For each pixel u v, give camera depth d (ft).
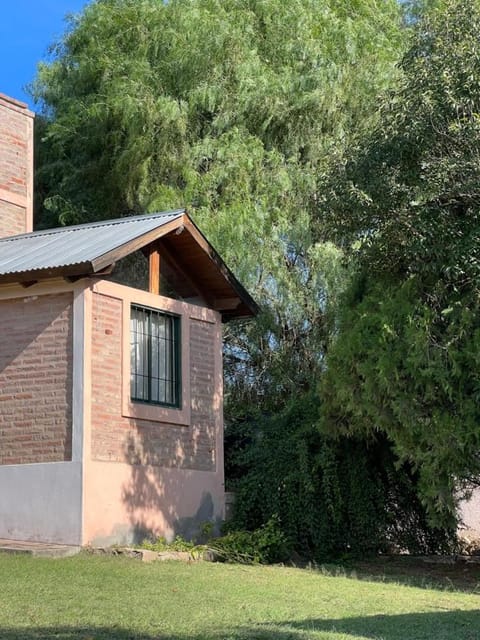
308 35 75.25
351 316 49.06
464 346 42.60
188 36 74.54
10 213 67.67
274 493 52.34
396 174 45.83
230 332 68.74
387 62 74.49
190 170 70.44
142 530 46.83
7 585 32.99
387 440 52.85
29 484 44.91
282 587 36.68
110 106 77.20
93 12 85.25
